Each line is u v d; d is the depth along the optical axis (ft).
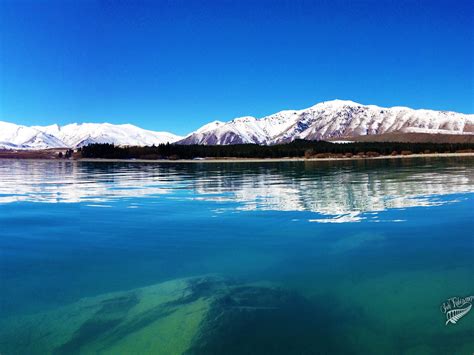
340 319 24.03
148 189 98.78
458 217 52.06
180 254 37.35
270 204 67.10
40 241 42.98
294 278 30.50
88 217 57.62
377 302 26.05
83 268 33.65
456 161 263.70
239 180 124.57
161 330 23.06
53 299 27.43
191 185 108.78
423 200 68.03
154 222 53.06
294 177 132.87
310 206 63.67
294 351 20.84
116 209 65.16
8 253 38.29
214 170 206.39
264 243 40.65
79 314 25.16
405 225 47.57
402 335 22.22
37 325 23.84
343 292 27.68
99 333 22.94
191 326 23.41
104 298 27.45
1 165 310.24
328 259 34.86
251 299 26.78
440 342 21.48
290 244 40.06
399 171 153.28
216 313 24.89
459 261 33.35
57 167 267.80
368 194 77.00
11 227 50.70
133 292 28.37
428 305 25.45
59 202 74.49
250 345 21.40
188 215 58.08
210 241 42.01
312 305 25.84
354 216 54.19
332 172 157.99
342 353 20.63
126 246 40.47
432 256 34.88
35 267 33.99
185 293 28.02
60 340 22.25
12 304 26.71
